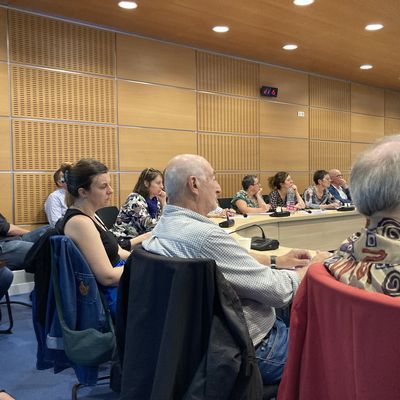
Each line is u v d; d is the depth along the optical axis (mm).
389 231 832
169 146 5379
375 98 8281
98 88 4766
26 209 4312
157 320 1172
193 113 5598
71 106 4574
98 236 1875
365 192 861
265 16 4426
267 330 1450
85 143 4691
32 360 2645
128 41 4969
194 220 1392
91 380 1728
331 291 792
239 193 4988
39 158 4379
